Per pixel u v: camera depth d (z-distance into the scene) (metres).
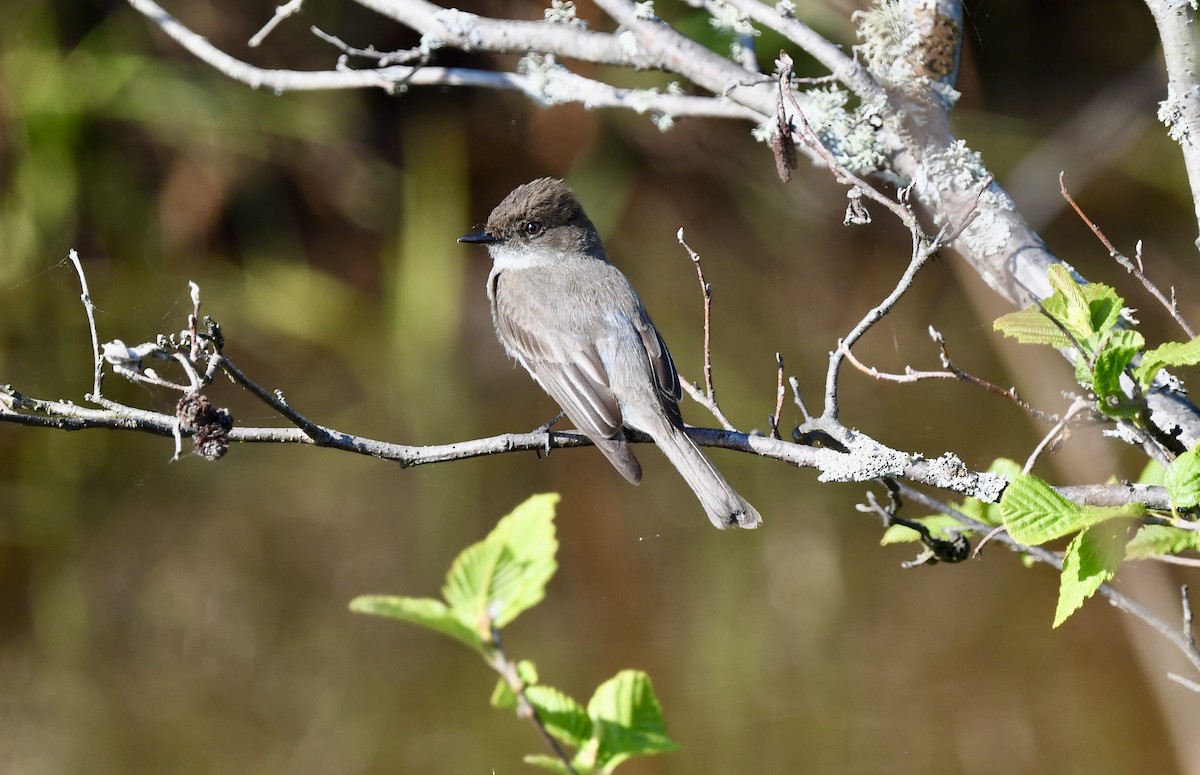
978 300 13.07
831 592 12.50
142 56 14.21
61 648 12.72
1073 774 10.74
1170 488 4.77
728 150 14.75
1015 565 12.20
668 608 12.64
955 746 11.13
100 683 12.52
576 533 13.25
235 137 14.40
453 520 13.40
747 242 14.81
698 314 14.36
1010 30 14.03
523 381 14.23
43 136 13.88
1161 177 14.12
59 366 13.48
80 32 14.20
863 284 14.42
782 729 11.45
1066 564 4.78
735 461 13.47
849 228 14.55
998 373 13.40
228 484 13.66
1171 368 7.32
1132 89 13.81
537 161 14.95
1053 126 13.98
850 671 11.87
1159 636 10.44
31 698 12.41
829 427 5.96
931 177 7.15
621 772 11.24
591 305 8.06
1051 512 4.75
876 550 12.70
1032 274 6.89
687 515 13.32
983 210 7.06
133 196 14.25
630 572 12.94
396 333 14.34
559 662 12.19
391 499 13.57
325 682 12.30
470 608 4.78
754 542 12.98
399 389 14.12
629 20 8.07
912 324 14.08
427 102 14.98
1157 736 10.72
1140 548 5.44
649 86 13.77
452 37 8.36
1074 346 5.09
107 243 14.10
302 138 14.56
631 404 7.57
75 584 13.02
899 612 12.25
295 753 11.80
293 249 14.60
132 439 13.60
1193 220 14.12
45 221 13.84
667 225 14.93
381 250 14.78
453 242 14.66
